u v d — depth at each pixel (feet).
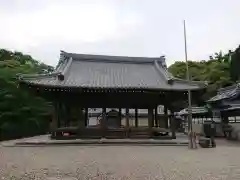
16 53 197.47
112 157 45.01
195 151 54.85
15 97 102.22
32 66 162.50
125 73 92.27
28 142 70.13
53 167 34.78
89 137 77.56
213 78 164.45
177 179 27.20
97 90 75.31
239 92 85.71
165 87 77.97
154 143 70.38
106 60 98.73
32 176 28.89
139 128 79.41
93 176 28.78
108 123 95.81
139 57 100.89
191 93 80.12
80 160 41.39
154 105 83.87
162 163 38.09
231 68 131.34
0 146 66.64
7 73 112.37
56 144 69.26
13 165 36.65
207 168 33.71
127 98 79.66
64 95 77.87
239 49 119.65
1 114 97.19
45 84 72.02
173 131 79.77
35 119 114.11
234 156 46.55
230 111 90.89
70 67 90.63
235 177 28.09
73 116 115.55
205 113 111.14
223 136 94.99
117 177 28.22
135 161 40.16
